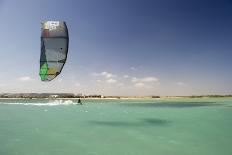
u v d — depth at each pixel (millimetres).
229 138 14008
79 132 16609
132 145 12328
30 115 31156
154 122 22781
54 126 19703
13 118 26766
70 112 37312
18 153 10562
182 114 32594
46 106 59125
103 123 22031
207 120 24109
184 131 16938
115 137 14586
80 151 11016
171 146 12016
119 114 32781
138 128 18797
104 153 10641
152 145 12227
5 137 14453
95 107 55312
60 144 12461
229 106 56719
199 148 11578
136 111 39844
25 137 14484
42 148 11508
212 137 14391
